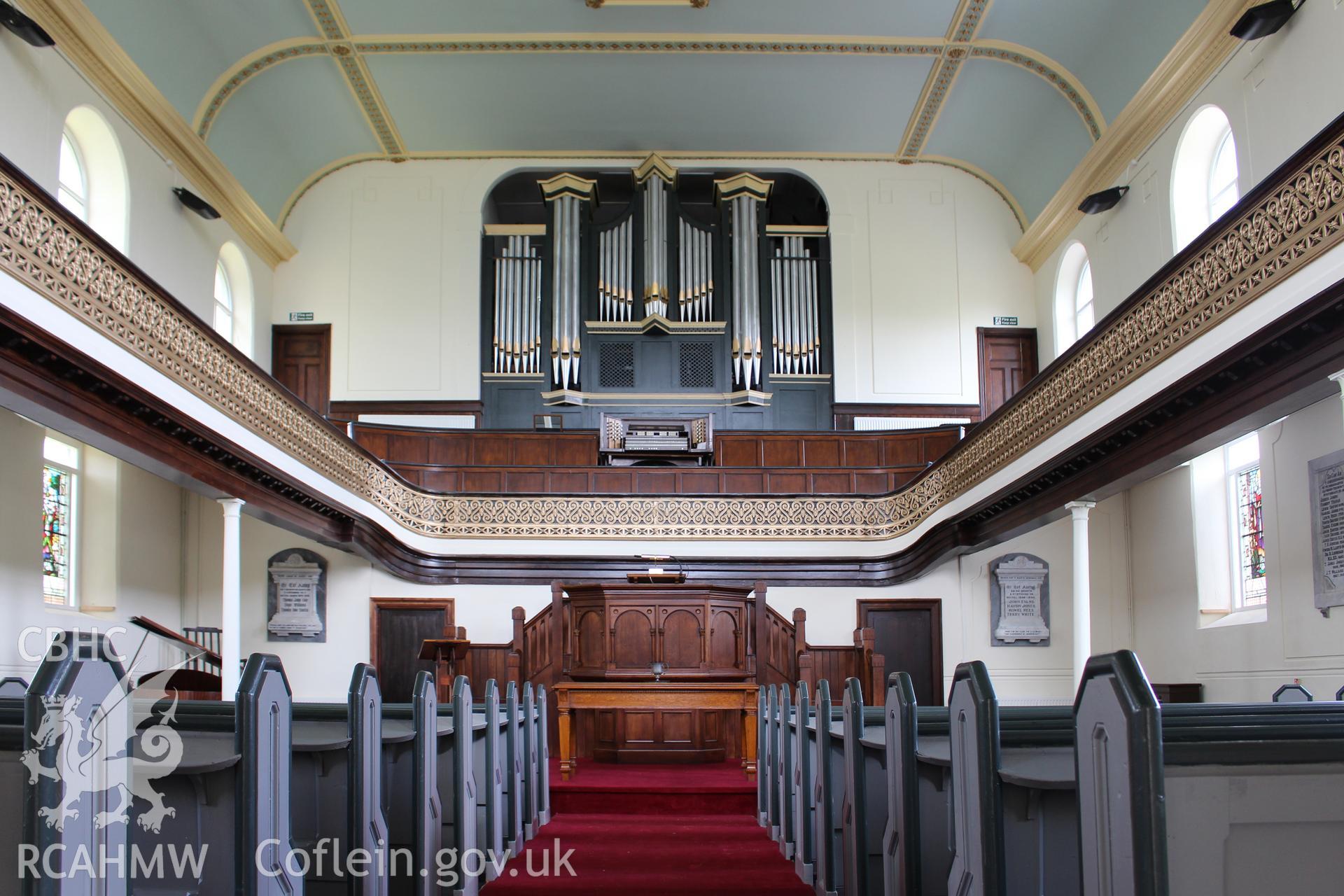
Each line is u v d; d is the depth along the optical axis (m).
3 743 2.78
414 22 14.86
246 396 10.67
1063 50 14.55
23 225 7.23
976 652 14.84
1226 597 12.75
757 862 6.86
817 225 19.81
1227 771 2.64
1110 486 10.30
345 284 18.05
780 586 15.04
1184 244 13.24
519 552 15.14
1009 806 3.57
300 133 17.02
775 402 18.11
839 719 6.87
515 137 18.03
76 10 11.41
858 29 15.12
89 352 8.03
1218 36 11.91
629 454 16.30
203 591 14.63
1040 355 18.02
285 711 3.66
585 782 9.61
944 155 18.47
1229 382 8.21
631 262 18.50
